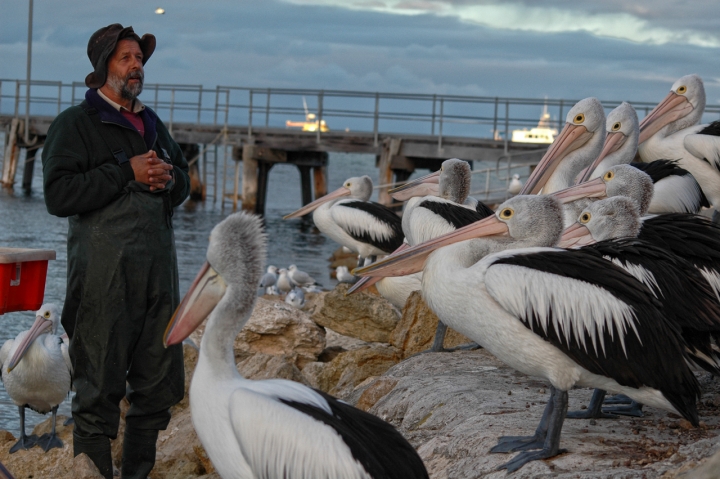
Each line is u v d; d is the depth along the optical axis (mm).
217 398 4117
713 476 3766
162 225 5902
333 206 13680
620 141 9219
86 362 5848
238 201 37375
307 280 19531
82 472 5719
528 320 4906
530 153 26328
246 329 10336
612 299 4840
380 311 10586
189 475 7172
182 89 33969
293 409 3869
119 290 5746
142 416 6047
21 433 8297
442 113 28875
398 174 29750
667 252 5570
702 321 5375
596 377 5000
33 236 24734
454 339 9031
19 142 37938
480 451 5230
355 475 3727
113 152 5797
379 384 7621
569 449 5000
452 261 5465
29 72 36969
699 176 9453
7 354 8281
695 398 4863
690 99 9797
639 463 4688
